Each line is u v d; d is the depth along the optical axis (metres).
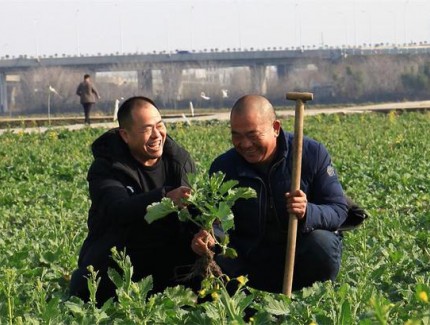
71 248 13.43
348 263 11.34
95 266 10.33
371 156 26.38
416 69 134.00
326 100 134.12
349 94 134.25
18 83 139.12
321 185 10.18
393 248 12.18
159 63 138.00
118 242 10.29
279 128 10.05
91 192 10.40
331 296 8.61
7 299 9.35
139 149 10.28
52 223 16.31
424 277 10.57
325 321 8.27
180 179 10.46
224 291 8.25
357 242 12.90
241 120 9.76
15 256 12.41
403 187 19.56
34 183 22.86
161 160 10.52
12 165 26.52
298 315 8.56
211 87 137.75
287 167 10.03
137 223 10.24
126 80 135.00
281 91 139.12
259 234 10.16
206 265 9.69
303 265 10.20
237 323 7.55
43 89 135.00
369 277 9.98
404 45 146.50
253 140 9.78
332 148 28.84
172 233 10.34
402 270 11.06
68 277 11.77
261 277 10.34
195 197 9.39
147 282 9.08
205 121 43.09
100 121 48.94
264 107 9.83
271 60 139.12
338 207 10.09
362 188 19.53
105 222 10.37
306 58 138.88
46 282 11.61
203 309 9.33
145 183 10.40
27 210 18.12
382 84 133.75
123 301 8.78
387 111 48.50
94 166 10.41
